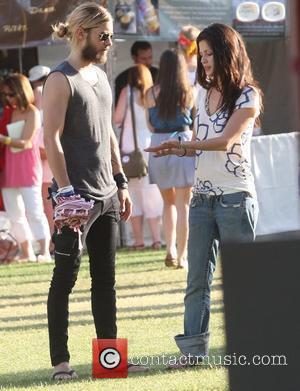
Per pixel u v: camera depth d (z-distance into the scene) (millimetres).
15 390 10969
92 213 11492
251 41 26562
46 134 11172
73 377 11578
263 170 22156
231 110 11383
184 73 19781
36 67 24719
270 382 6113
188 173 20062
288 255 5957
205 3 24844
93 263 11883
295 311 5977
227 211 11477
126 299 17672
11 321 16047
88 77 11492
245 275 6090
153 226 24922
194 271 11789
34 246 25016
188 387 10695
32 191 23359
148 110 20031
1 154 23312
